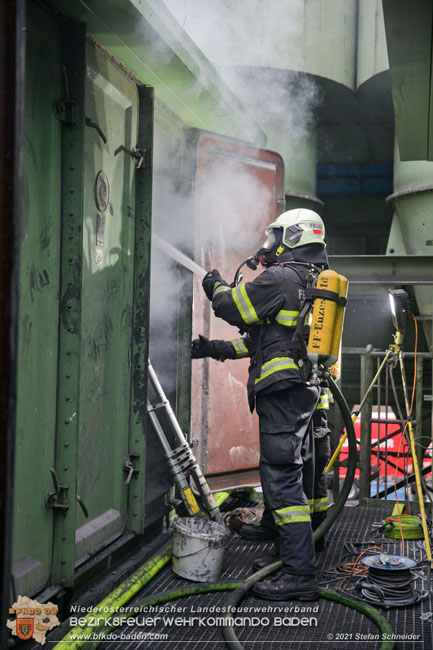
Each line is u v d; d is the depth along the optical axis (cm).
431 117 443
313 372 277
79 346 244
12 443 124
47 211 233
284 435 284
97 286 272
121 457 301
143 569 299
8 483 124
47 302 234
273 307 286
